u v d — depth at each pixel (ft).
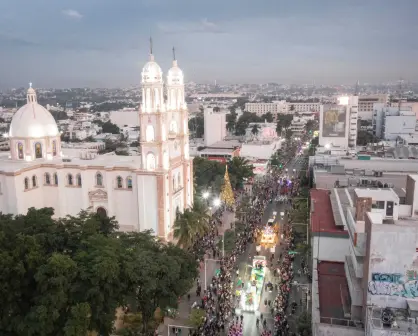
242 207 311.68
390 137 553.23
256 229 272.10
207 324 168.76
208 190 327.26
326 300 141.38
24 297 148.25
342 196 221.66
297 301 186.29
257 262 210.38
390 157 354.33
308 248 213.05
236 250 239.91
